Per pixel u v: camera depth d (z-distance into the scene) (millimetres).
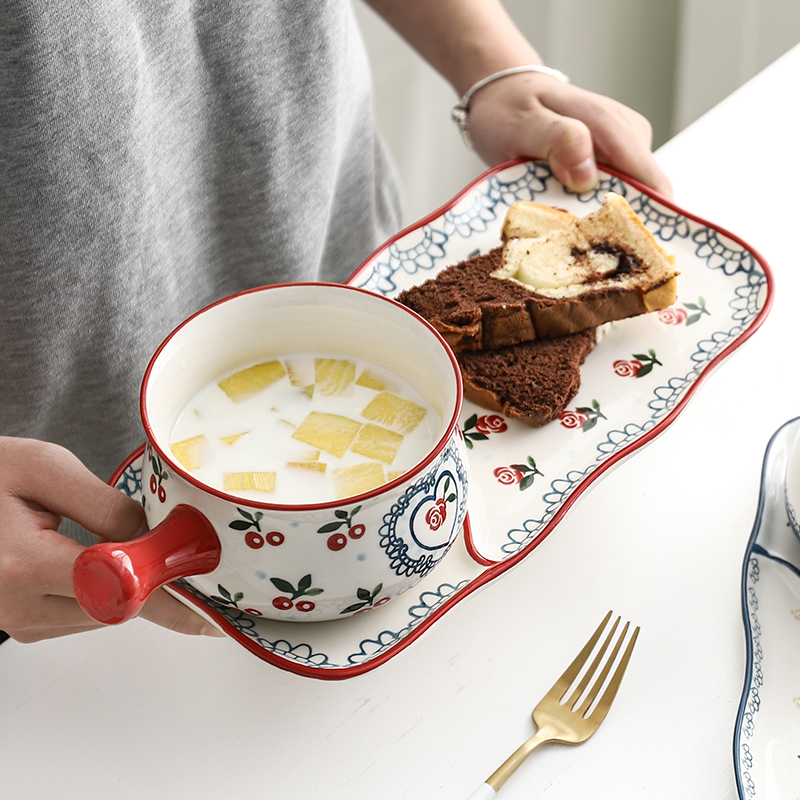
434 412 689
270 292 691
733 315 828
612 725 708
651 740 703
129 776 696
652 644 731
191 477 633
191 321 678
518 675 723
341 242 997
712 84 1789
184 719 712
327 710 714
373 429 685
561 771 695
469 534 715
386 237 1044
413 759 700
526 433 786
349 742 705
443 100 1889
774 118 1016
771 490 766
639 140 906
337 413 691
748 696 699
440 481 654
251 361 708
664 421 774
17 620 694
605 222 839
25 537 678
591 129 900
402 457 675
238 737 707
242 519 633
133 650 732
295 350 711
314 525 634
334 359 709
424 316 807
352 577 650
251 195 862
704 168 978
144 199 798
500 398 787
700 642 731
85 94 748
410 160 1926
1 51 721
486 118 938
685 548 764
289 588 650
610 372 811
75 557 672
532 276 824
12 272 769
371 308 689
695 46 1759
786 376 840
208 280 888
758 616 729
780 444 780
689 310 835
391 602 693
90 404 853
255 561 643
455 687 720
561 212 856
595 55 1890
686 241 863
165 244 832
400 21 992
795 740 692
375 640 678
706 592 748
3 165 744
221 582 655
